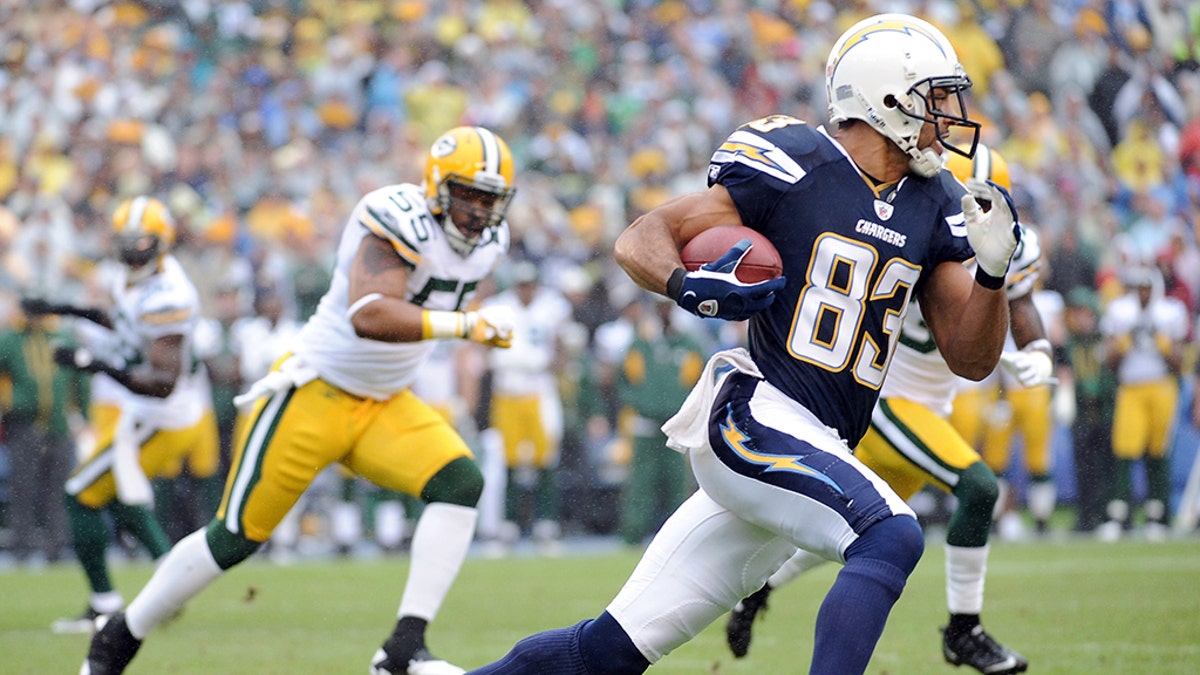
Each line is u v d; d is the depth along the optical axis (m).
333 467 40.09
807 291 11.39
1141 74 55.94
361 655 20.22
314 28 54.41
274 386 17.11
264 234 45.25
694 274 10.77
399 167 49.25
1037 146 53.44
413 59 53.97
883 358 11.66
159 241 23.08
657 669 18.64
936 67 11.47
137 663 19.39
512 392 39.25
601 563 35.16
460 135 17.34
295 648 20.98
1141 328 40.47
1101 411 41.81
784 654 19.94
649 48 56.22
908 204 11.66
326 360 17.14
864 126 11.70
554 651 11.59
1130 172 54.34
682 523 11.62
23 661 19.62
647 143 51.84
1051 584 28.19
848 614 10.38
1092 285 46.84
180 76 51.19
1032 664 18.34
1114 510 41.16
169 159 48.19
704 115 54.19
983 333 11.35
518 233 45.72
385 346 17.03
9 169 48.16
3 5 51.72
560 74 54.09
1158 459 40.97
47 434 36.31
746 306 10.72
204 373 35.22
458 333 16.30
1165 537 40.53
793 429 11.15
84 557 23.50
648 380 39.62
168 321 23.03
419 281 17.27
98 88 49.75
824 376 11.41
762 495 11.07
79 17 52.12
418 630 16.78
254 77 51.66
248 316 39.59
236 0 54.50
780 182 11.37
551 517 39.84
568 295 43.03
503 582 30.45
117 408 28.33
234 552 16.75
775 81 57.25
